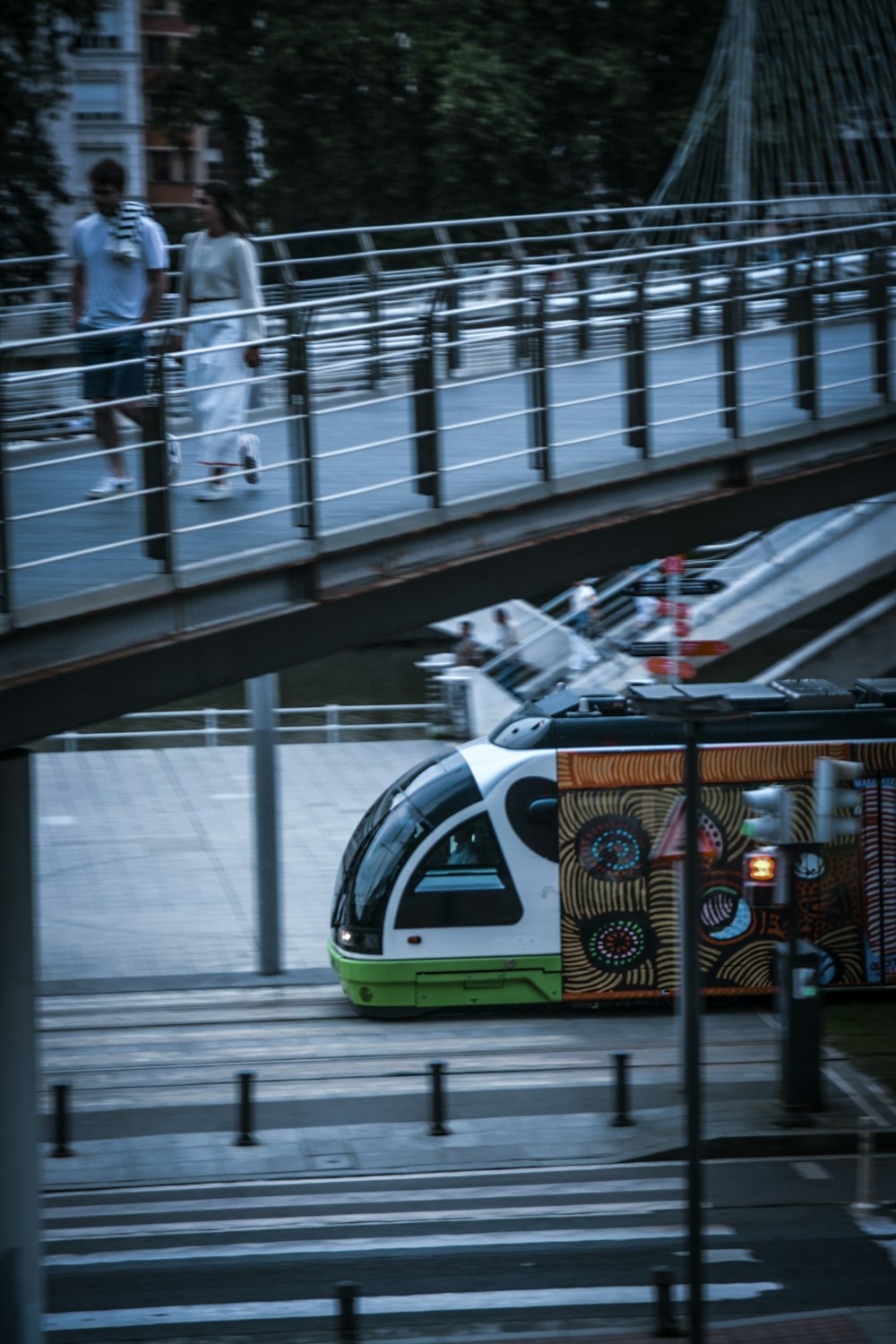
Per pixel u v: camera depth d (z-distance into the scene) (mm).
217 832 42281
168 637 15781
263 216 67188
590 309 23516
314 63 63281
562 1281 19109
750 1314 18266
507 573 19781
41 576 15266
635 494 21469
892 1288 18922
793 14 53938
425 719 57031
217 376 19156
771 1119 23844
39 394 18453
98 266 18406
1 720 14570
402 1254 19875
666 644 28000
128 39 95688
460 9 63344
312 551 16938
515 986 29047
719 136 55844
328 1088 25438
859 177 54000
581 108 66062
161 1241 20266
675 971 29156
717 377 22484
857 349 24719
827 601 44438
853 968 29547
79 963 32156
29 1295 15750
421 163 64750
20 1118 15594
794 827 29297
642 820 29016
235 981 31047
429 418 18531
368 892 28969
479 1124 23953
